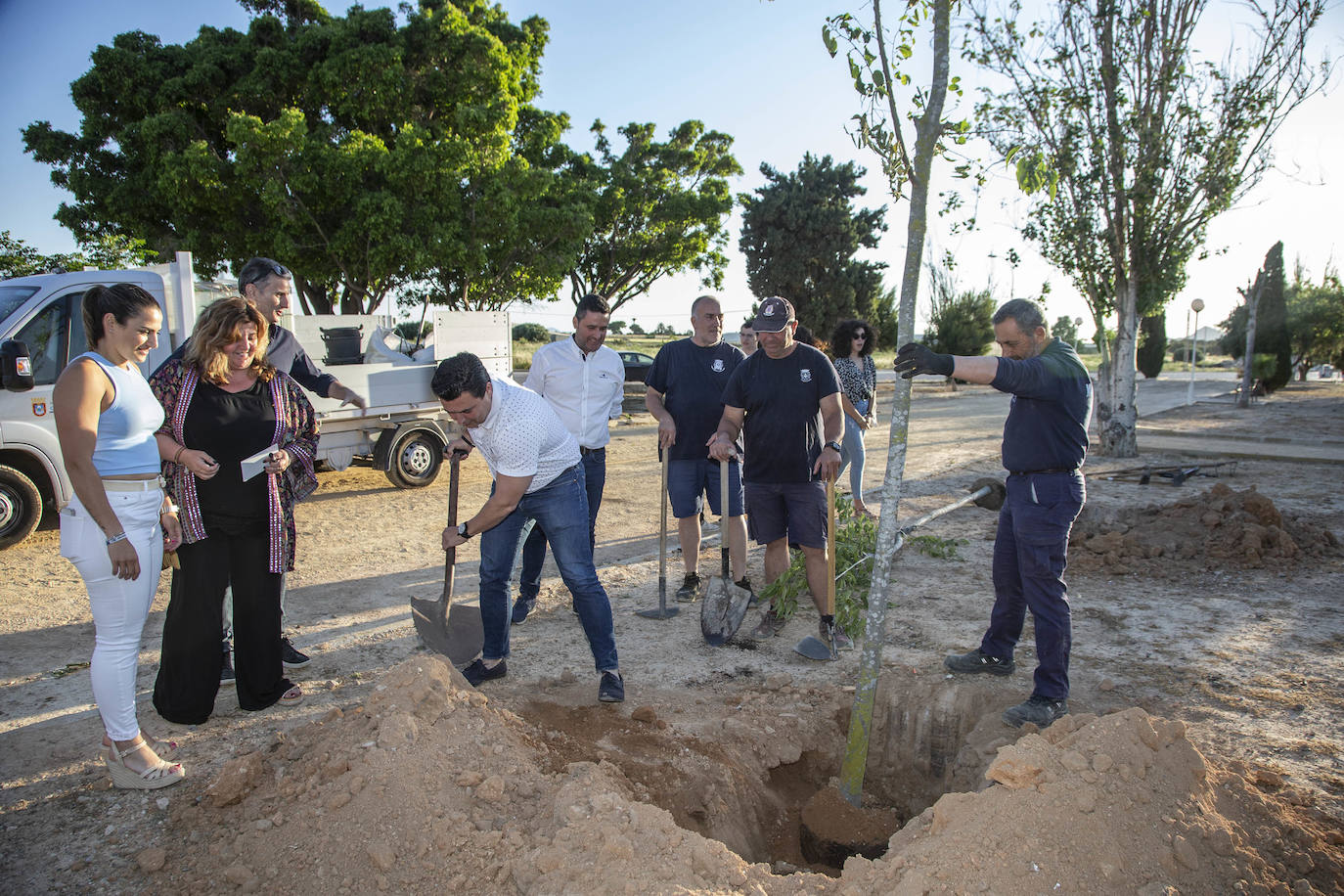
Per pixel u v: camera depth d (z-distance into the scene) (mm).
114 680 2941
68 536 2838
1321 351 36281
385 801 2635
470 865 2434
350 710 3221
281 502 3525
